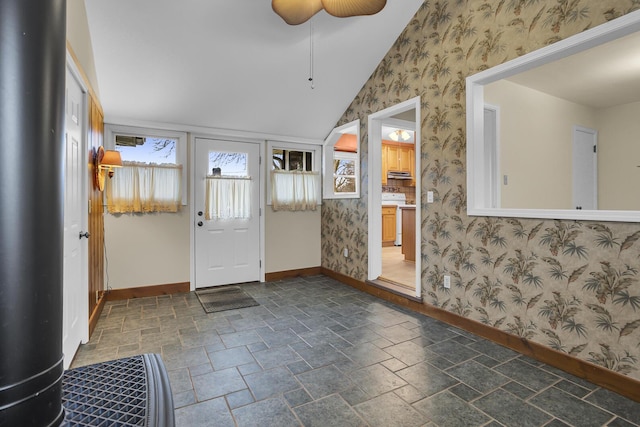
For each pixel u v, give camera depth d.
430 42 3.01
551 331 2.15
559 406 1.72
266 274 4.48
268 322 2.92
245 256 4.35
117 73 3.06
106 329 2.75
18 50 0.55
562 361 2.08
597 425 1.57
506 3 2.38
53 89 0.61
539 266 2.21
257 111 3.95
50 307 0.61
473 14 2.62
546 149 4.09
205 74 3.28
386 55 3.55
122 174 3.55
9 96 0.54
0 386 0.55
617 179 4.61
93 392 0.77
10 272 0.55
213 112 3.80
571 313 2.05
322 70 3.56
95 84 2.95
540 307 2.21
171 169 3.79
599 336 1.92
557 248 2.12
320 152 4.87
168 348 2.40
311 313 3.16
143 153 3.78
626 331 1.82
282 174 4.54
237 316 3.08
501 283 2.44
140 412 0.70
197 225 4.04
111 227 3.55
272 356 2.28
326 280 4.51
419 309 3.15
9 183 0.54
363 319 2.99
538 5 2.19
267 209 4.50
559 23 2.08
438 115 2.93
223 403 1.75
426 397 1.80
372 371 2.07
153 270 3.77
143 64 3.03
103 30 2.68
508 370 2.08
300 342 2.51
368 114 3.85
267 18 2.85
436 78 2.95
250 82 3.50
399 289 3.47
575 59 3.17
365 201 3.95
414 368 2.11
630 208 4.50
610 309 1.88
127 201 3.57
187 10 2.67
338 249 4.48
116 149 3.66
